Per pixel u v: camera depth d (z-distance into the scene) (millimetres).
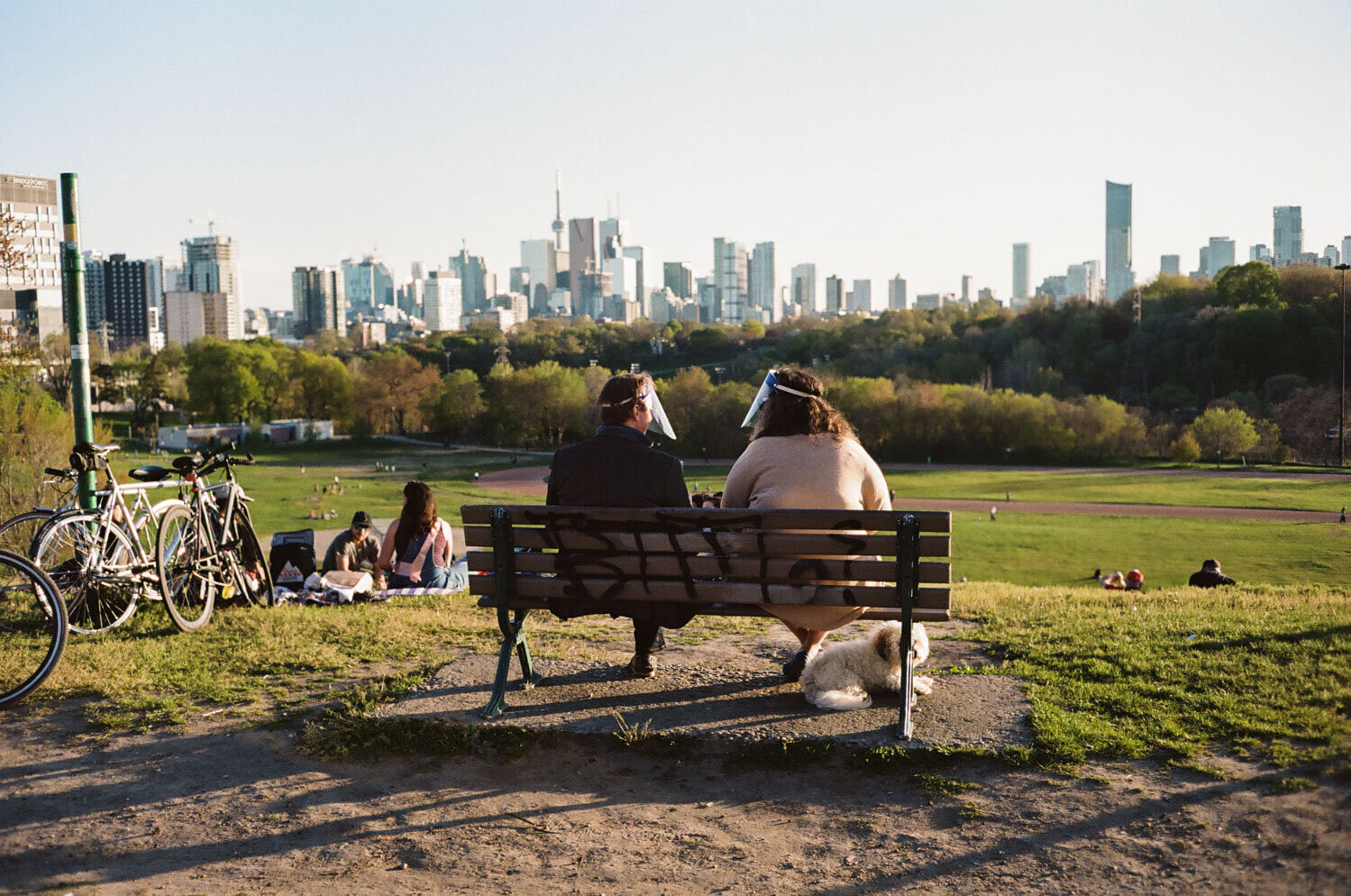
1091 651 5797
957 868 3357
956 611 8250
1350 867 3113
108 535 6648
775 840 3631
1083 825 3574
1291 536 52562
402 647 6145
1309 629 6055
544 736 4492
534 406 129375
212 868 3516
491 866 3488
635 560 4676
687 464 104312
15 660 5711
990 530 54938
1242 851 3311
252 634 6539
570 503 4984
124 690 5281
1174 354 112875
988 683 5109
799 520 4473
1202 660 5375
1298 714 4375
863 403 106688
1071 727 4332
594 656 5965
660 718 4602
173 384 155750
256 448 129625
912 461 106062
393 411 146125
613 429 4992
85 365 8188
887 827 3688
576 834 3719
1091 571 43656
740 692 5039
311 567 9797
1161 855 3342
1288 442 91250
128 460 66500
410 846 3645
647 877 3391
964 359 132625
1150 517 60719
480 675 5344
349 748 4438
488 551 4910
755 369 154125
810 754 4234
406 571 9383
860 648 4832
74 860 3590
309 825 3828
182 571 7117
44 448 23688
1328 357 92188
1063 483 81812
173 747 4566
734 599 4621
